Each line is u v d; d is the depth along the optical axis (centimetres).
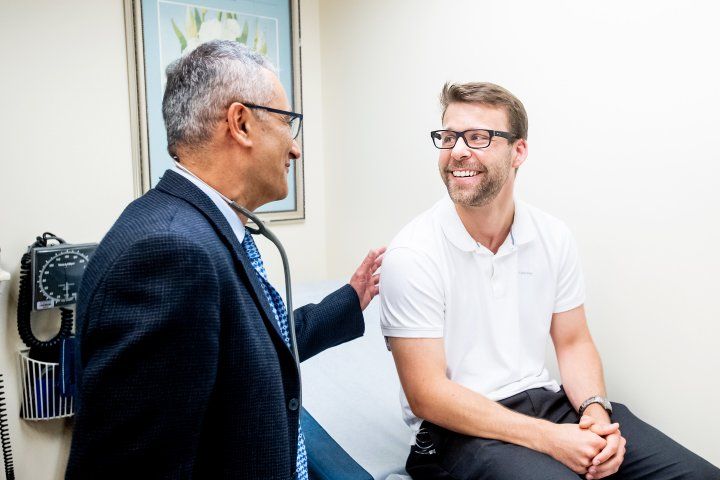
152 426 57
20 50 178
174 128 75
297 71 247
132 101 205
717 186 112
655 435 104
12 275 174
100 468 57
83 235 197
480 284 111
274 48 240
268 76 78
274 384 69
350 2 230
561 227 121
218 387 66
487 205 109
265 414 68
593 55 134
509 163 110
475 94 108
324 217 267
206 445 68
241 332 67
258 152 77
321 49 255
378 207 228
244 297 70
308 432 122
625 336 135
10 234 175
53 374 170
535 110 152
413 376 104
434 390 101
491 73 165
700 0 111
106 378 56
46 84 185
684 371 122
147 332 56
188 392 58
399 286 107
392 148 215
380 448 123
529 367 117
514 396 111
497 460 94
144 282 57
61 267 167
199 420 61
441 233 113
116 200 205
